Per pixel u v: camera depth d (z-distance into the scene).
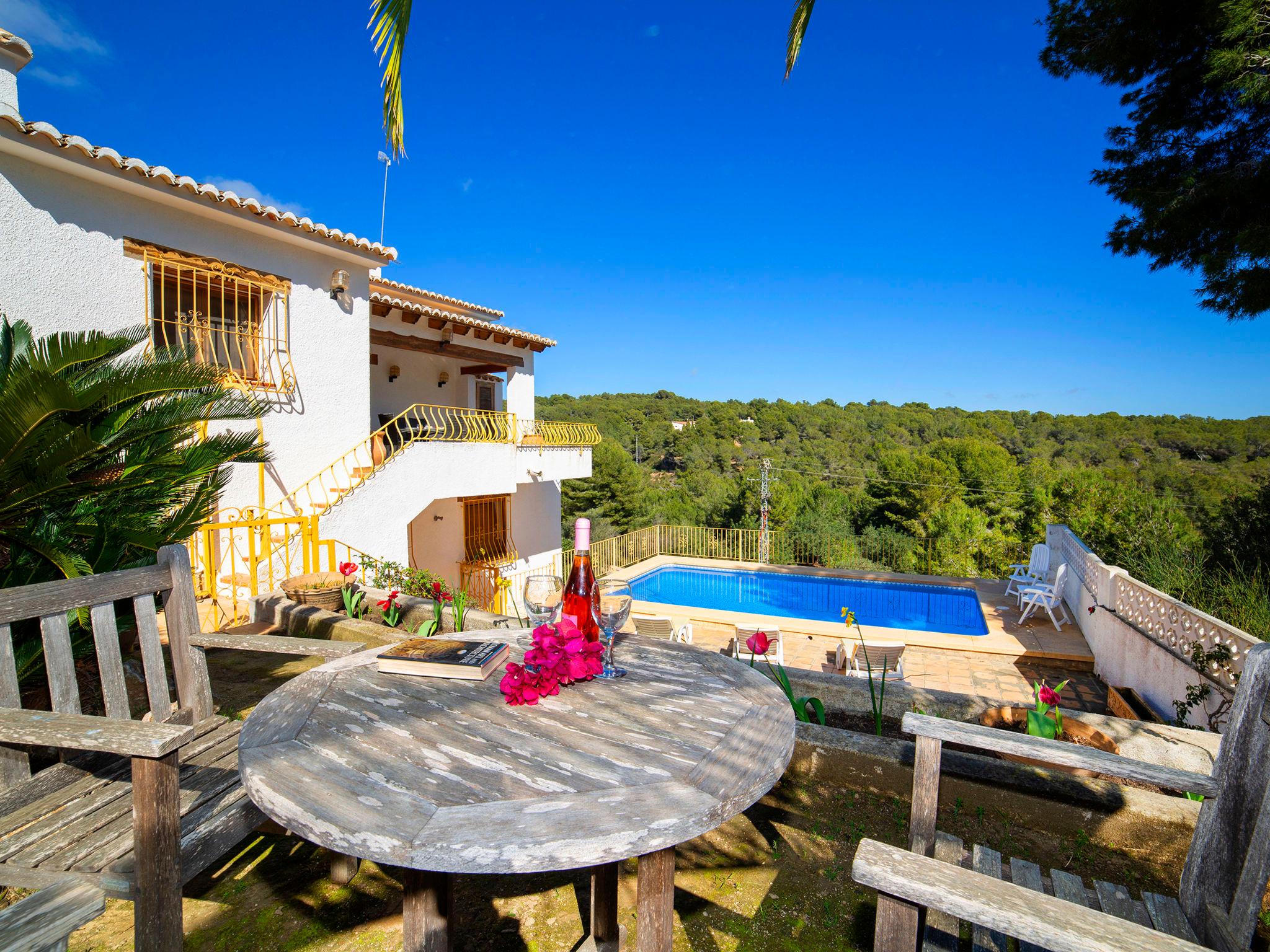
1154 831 2.40
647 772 1.35
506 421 11.22
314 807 1.19
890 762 2.75
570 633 1.85
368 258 8.71
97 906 0.97
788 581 16.80
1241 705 1.51
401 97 2.19
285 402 7.98
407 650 2.02
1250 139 5.54
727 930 2.08
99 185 6.23
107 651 2.09
